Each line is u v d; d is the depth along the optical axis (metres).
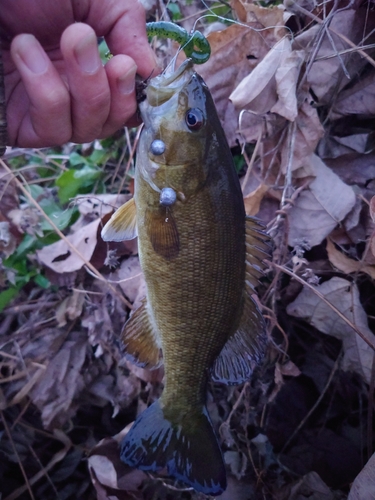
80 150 0.57
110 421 0.50
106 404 0.48
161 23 0.24
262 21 0.40
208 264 0.27
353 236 0.41
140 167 0.27
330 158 0.43
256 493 0.42
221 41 0.41
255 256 0.29
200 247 0.27
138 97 0.25
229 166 0.27
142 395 0.46
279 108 0.38
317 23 0.41
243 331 0.31
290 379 0.47
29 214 0.48
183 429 0.32
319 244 0.42
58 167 0.56
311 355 0.46
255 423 0.44
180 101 0.25
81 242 0.45
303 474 0.43
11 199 0.49
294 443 0.46
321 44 0.41
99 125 0.23
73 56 0.20
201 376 0.31
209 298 0.28
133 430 0.32
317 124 0.39
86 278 0.48
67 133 0.23
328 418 0.46
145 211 0.27
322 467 0.44
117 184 0.52
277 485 0.42
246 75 0.42
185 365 0.30
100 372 0.48
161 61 0.43
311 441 0.45
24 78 0.20
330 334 0.41
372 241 0.37
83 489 0.48
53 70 0.20
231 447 0.43
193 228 0.27
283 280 0.44
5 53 0.25
